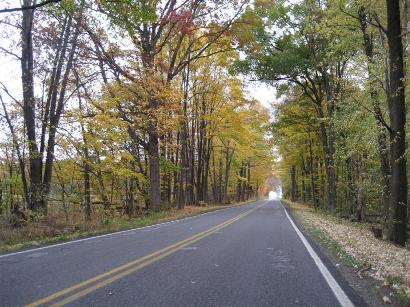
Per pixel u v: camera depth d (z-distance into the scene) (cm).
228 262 927
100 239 1380
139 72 2470
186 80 3716
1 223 1596
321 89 3291
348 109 1991
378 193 2631
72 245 1217
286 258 1002
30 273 783
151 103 2567
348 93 1998
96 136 2231
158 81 2533
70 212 2180
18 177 2472
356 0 1633
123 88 2489
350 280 773
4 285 681
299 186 7419
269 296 634
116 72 2522
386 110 1892
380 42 1841
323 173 4344
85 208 2412
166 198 3734
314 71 3128
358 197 2702
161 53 3016
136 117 2470
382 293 670
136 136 2673
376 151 1944
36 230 1480
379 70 1717
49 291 641
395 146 1401
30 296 609
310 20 2266
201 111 4091
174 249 1119
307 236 1548
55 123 1992
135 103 2548
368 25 1833
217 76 3812
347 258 1005
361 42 1928
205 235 1502
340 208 3975
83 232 1603
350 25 1853
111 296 615
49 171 1988
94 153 2364
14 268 836
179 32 2875
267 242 1318
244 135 4341
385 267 914
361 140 1977
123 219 2288
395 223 1439
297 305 588
